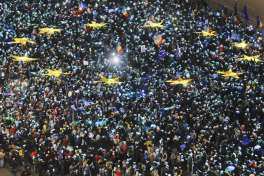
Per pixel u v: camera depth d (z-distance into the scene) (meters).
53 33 107.75
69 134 78.88
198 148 74.62
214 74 93.75
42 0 119.81
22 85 92.94
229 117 82.56
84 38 106.56
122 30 108.19
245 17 114.19
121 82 92.00
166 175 71.19
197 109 84.06
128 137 78.06
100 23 109.56
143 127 79.69
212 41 103.81
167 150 75.94
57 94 89.88
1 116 84.75
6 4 119.12
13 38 106.50
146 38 105.31
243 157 72.94
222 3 125.75
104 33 107.75
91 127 80.12
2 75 96.31
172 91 89.31
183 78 92.81
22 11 116.81
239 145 75.31
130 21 111.00
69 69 97.19
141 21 110.81
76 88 91.44
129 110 84.56
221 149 74.19
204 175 70.50
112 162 73.94
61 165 75.00
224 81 92.25
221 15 114.12
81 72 96.19
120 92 89.62
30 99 88.69
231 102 85.88
